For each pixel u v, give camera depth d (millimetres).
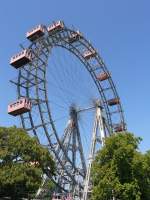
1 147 60688
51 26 88625
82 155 82500
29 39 87062
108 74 96250
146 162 62438
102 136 83438
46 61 83375
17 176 57281
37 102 78812
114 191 57969
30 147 61000
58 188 79000
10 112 77750
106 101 96125
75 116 83375
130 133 62812
